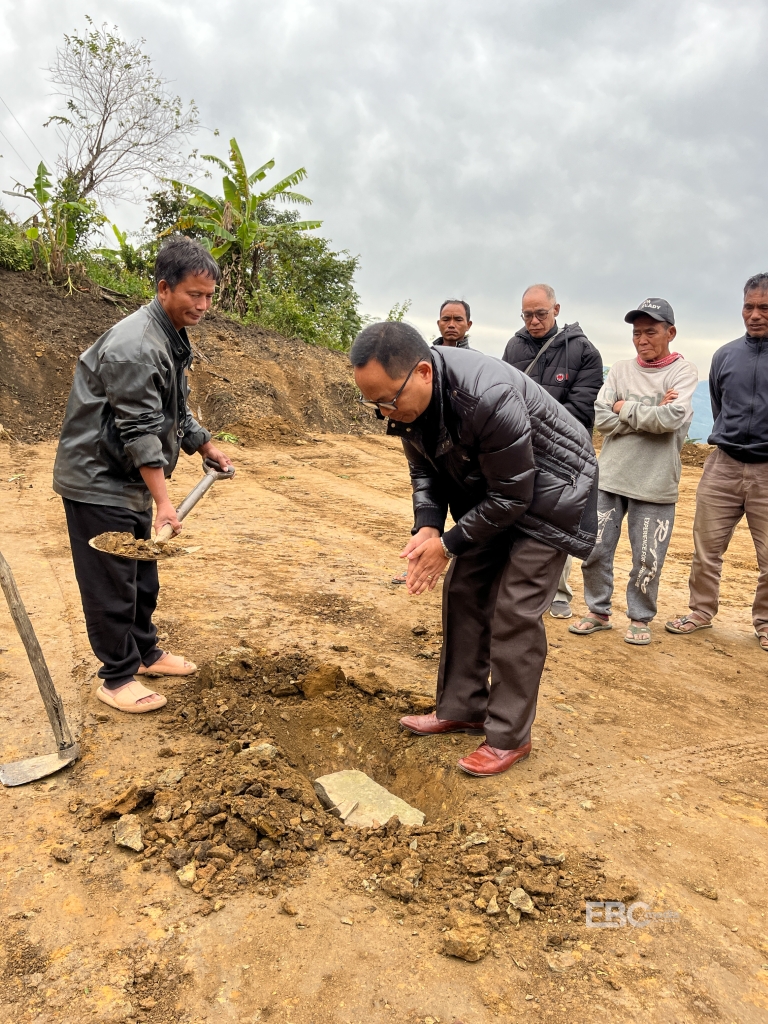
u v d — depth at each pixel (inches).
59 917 81.1
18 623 104.4
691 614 189.0
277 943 78.5
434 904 85.5
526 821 101.5
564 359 171.3
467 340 221.9
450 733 125.5
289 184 783.1
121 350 108.9
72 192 764.0
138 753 113.0
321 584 203.9
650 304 170.6
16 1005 70.3
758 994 75.5
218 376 536.1
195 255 112.9
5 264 537.6
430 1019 70.5
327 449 473.4
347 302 941.2
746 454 174.1
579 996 74.0
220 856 90.3
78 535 117.6
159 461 110.8
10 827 95.6
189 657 147.6
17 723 120.0
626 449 171.8
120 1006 70.4
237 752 113.1
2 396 436.8
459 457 101.9
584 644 173.9
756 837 102.3
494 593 118.7
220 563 218.5
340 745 126.0
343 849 94.3
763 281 167.9
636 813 106.1
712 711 142.3
